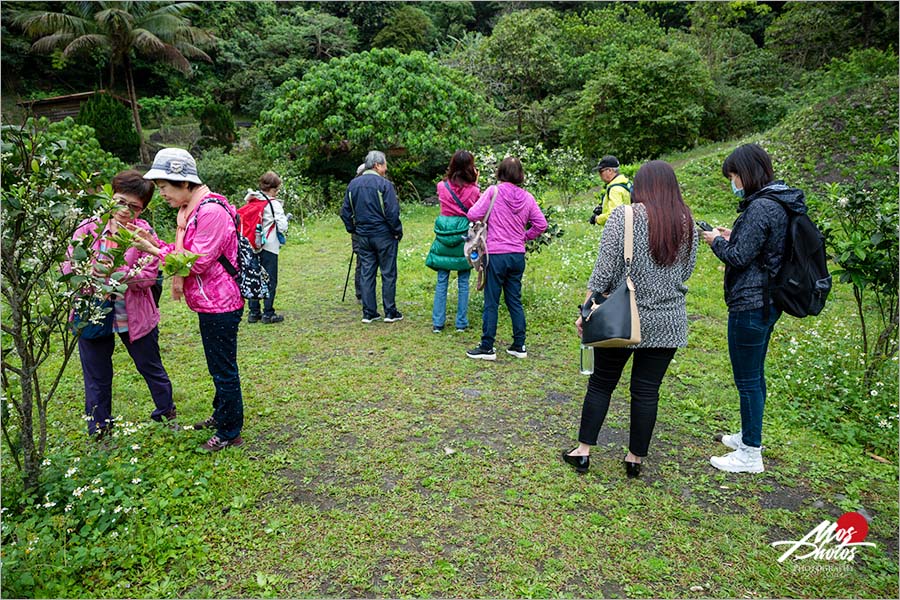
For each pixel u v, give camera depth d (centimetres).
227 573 251
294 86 1616
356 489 310
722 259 316
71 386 451
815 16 2431
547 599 239
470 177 544
